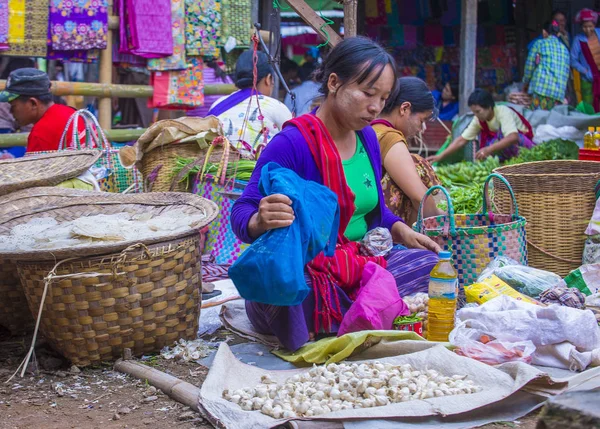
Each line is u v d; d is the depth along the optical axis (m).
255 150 5.77
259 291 3.33
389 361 3.25
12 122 8.39
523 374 2.92
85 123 5.99
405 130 4.76
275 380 3.23
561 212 5.01
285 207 3.25
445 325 3.57
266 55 6.28
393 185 4.61
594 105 10.67
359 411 2.73
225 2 7.96
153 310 3.64
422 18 11.52
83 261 3.48
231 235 5.47
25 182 4.52
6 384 3.44
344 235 3.93
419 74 11.69
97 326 3.54
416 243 4.03
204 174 5.57
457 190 6.48
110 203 4.33
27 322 4.24
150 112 9.84
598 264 4.33
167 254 3.63
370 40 3.63
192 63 7.97
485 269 4.20
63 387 3.38
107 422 2.98
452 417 2.79
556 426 1.90
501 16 11.71
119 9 7.52
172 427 2.91
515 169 5.62
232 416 2.82
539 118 9.32
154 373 3.40
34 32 7.20
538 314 3.40
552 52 9.93
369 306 3.55
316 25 5.83
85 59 7.57
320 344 3.49
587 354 3.28
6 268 4.11
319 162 3.64
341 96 3.59
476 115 8.69
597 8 11.78
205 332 4.04
